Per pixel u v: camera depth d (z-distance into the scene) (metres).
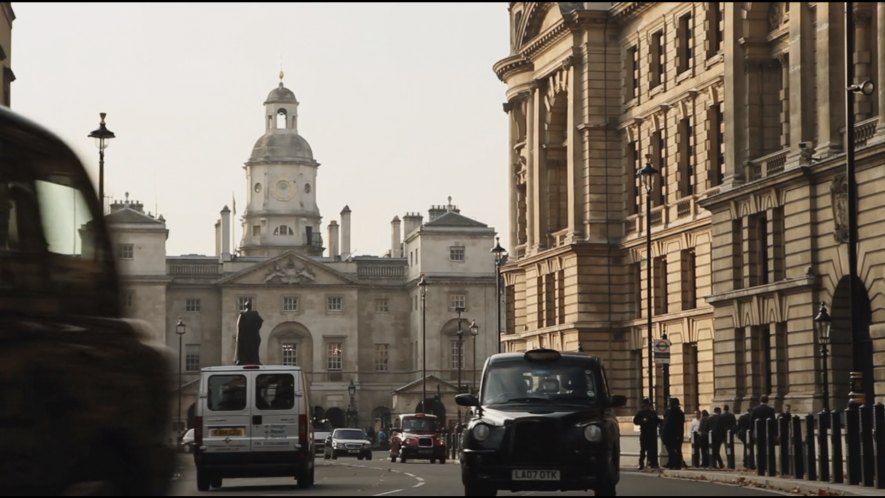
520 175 98.19
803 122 57.72
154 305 170.00
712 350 71.56
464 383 170.38
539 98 92.50
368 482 39.28
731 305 63.81
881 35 51.84
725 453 52.56
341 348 176.38
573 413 25.27
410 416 89.19
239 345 75.88
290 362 175.50
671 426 48.66
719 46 72.56
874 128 52.84
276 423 35.66
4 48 57.25
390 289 179.12
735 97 64.56
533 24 91.69
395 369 178.38
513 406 25.81
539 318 92.38
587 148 85.19
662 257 78.56
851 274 38.25
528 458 25.02
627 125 83.19
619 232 84.88
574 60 85.88
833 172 54.44
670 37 77.75
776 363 59.53
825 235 55.38
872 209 51.72
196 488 35.94
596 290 84.50
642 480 38.12
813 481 33.78
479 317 172.50
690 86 74.75
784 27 62.44
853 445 31.38
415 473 48.34
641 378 80.19
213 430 35.59
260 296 174.62
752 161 63.28
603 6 84.94
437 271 172.00
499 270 91.69
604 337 84.19
